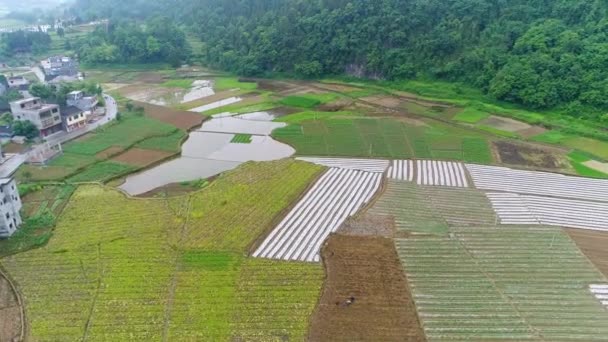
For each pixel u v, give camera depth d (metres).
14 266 35.78
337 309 30.86
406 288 33.00
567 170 54.59
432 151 60.72
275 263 35.88
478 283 33.62
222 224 41.66
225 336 28.52
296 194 47.72
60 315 30.41
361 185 50.16
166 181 52.16
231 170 54.28
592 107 69.81
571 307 31.28
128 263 35.91
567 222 42.59
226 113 79.50
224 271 34.81
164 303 31.41
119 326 29.36
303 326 29.36
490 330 29.17
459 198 47.22
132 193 48.88
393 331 29.03
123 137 65.44
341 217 43.03
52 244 38.78
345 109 81.06
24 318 30.20
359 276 34.28
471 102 81.38
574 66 73.31
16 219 41.19
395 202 46.12
